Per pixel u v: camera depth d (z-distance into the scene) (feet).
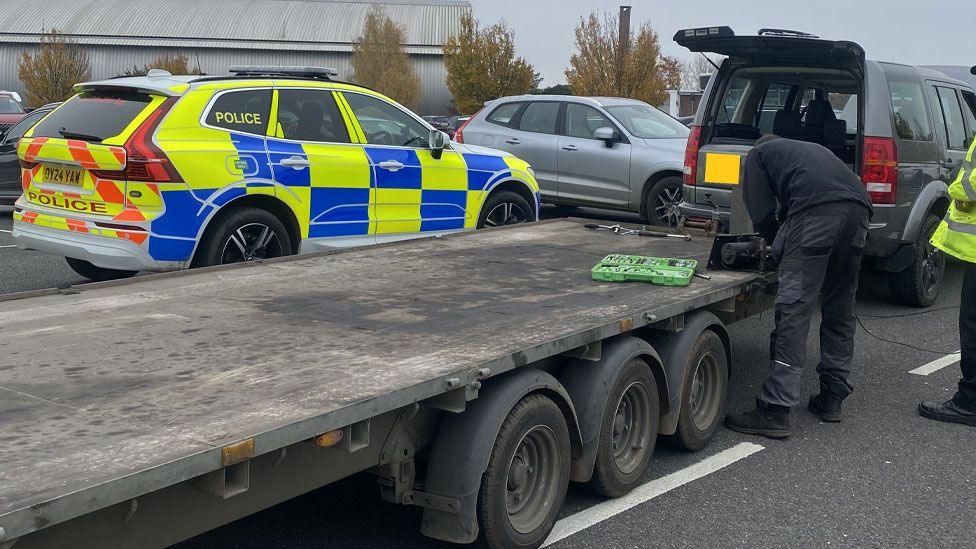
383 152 23.62
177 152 19.34
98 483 6.65
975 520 12.42
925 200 22.75
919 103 23.38
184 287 14.80
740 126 23.88
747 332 22.47
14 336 11.36
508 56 121.49
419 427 10.23
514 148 38.47
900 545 11.64
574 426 11.68
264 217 20.98
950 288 27.66
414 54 201.05
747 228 18.67
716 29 20.56
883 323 23.15
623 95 104.99
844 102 23.95
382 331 11.77
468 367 9.87
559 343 11.17
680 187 35.04
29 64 136.05
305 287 14.89
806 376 18.99
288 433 7.93
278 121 21.61
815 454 14.71
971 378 16.12
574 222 23.48
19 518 6.15
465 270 16.58
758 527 12.03
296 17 208.54
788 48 20.86
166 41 196.65
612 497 12.75
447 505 10.06
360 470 9.52
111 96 20.47
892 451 14.89
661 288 14.78
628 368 12.49
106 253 19.07
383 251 18.76
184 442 7.56
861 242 15.28
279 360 10.31
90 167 19.20
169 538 7.75
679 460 14.37
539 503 11.28
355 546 11.16
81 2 207.00
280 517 11.93
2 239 33.19
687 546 11.45
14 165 38.45
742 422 15.64
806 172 15.05
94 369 9.89
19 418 8.23
